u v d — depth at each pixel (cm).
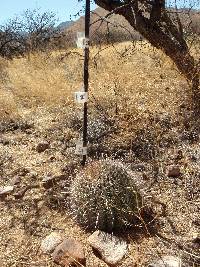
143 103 230
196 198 153
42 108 254
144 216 141
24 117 238
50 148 197
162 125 204
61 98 257
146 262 122
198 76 219
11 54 601
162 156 181
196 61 228
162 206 147
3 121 231
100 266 123
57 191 158
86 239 133
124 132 197
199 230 136
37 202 154
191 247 128
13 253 131
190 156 179
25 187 162
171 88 240
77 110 236
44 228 141
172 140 193
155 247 129
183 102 219
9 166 182
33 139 209
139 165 174
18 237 138
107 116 216
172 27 225
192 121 205
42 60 361
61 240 132
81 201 135
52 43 482
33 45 532
